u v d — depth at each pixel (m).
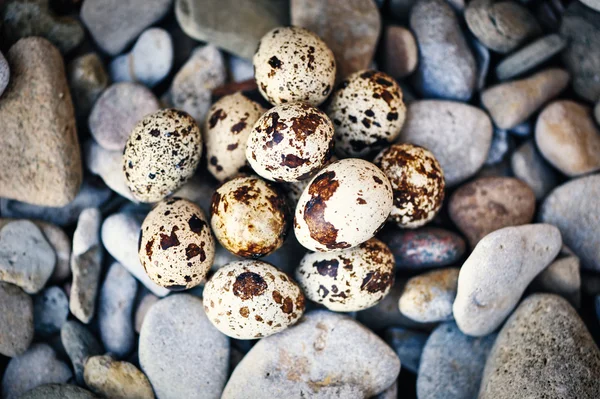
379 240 0.29
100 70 0.32
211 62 0.32
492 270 0.28
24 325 0.30
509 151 0.32
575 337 0.28
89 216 0.31
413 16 0.32
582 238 0.31
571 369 0.27
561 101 0.32
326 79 0.28
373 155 0.30
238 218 0.27
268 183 0.28
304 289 0.28
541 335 0.28
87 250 0.30
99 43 0.33
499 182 0.31
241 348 0.30
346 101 0.29
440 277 0.30
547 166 0.32
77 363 0.30
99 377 0.29
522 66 0.31
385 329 0.31
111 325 0.30
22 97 0.30
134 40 0.33
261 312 0.27
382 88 0.29
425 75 0.32
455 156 0.31
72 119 0.31
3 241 0.30
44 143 0.30
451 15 0.32
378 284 0.28
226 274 0.27
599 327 0.30
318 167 0.27
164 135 0.28
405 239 0.30
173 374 0.29
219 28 0.31
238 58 0.32
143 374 0.29
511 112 0.31
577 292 0.30
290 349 0.28
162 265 0.27
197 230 0.27
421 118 0.31
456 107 0.31
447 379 0.29
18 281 0.30
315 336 0.29
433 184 0.28
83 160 0.32
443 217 0.32
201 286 0.30
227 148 0.29
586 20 0.31
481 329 0.29
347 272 0.27
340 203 0.26
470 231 0.31
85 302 0.30
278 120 0.27
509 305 0.29
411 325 0.31
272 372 0.28
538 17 0.33
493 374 0.28
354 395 0.28
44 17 0.31
